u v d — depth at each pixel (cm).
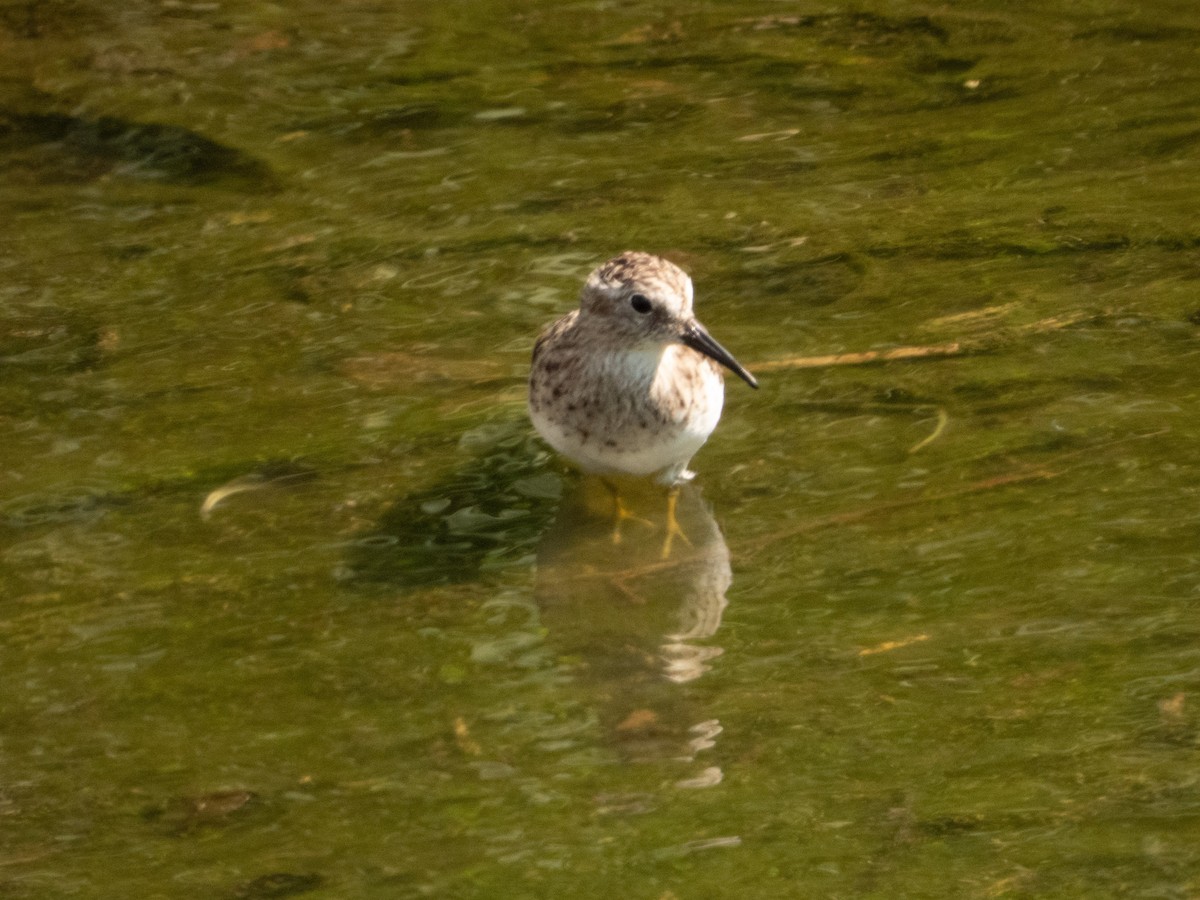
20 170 1898
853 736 992
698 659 1070
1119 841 891
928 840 900
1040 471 1248
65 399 1407
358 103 2059
